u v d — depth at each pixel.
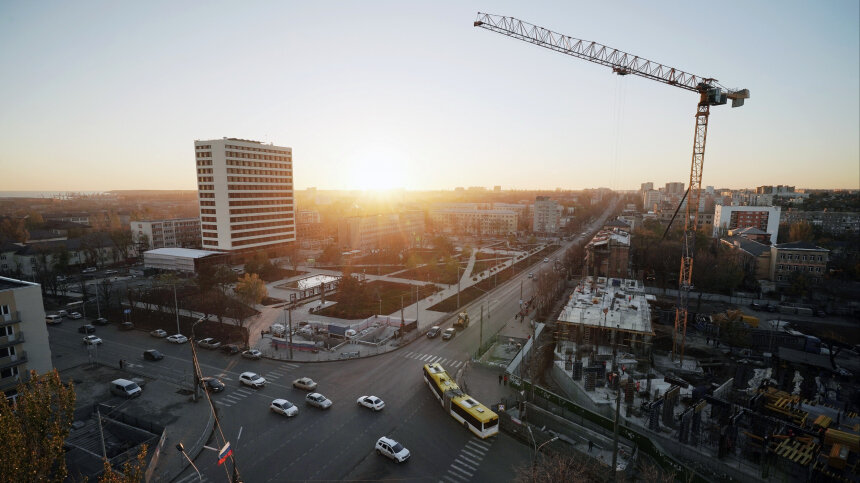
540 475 43.62
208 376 72.81
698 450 51.47
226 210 169.12
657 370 81.56
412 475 47.03
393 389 68.31
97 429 56.75
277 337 90.88
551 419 56.19
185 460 49.47
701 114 99.44
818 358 77.69
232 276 127.12
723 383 73.50
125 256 180.12
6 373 60.00
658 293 135.75
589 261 155.00
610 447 51.66
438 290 136.50
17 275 140.62
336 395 66.06
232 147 168.75
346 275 127.38
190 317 104.31
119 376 72.62
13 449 25.91
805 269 140.12
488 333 97.25
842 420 55.81
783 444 50.31
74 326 99.19
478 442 53.69
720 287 134.50
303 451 51.34
